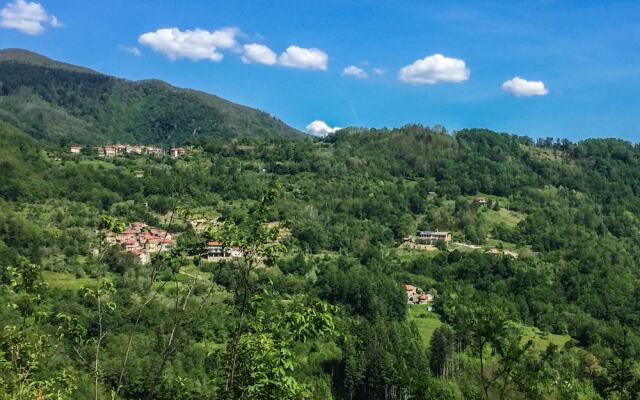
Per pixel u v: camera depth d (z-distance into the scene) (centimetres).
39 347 1149
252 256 1096
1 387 1091
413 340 5847
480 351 1219
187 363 3841
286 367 1050
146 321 4106
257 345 1070
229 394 1065
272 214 1130
